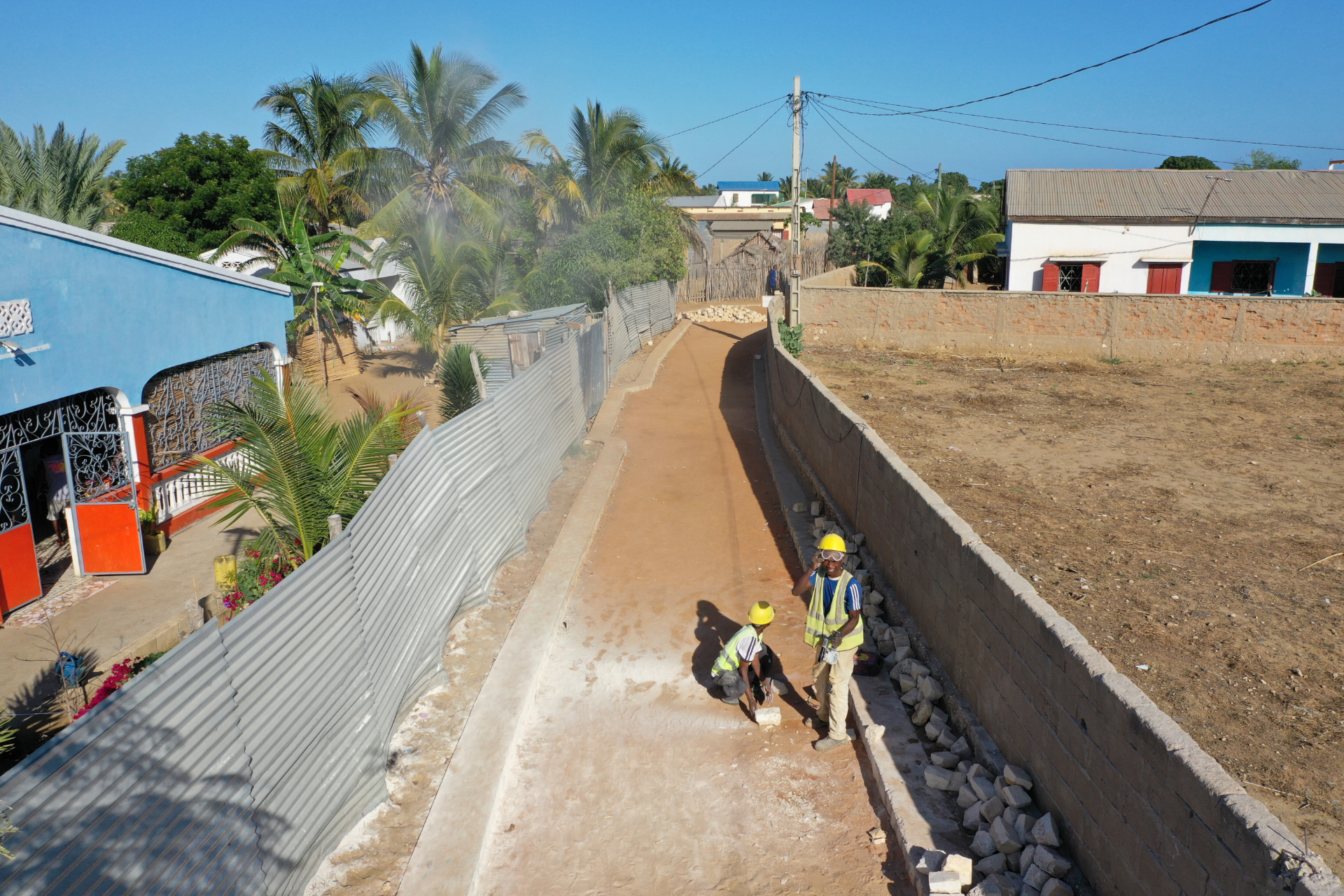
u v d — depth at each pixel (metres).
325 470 7.74
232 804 4.16
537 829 5.75
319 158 32.03
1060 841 4.87
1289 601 7.80
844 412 10.53
